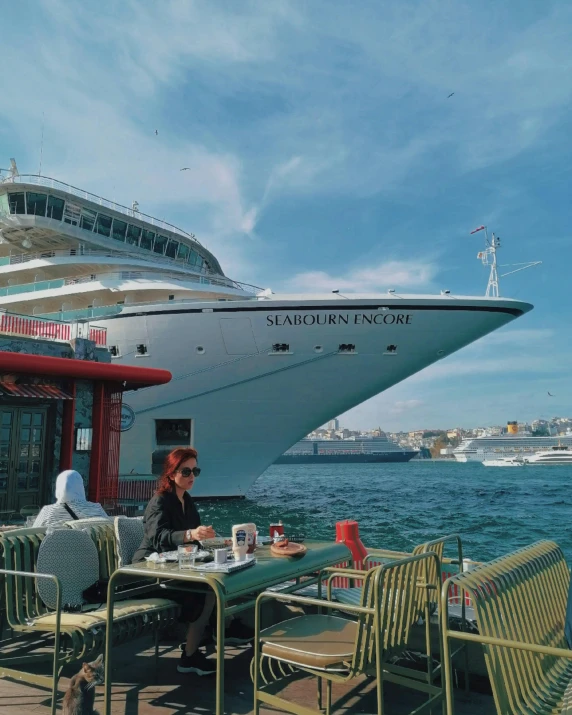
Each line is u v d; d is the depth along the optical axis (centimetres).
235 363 2114
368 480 6450
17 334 1274
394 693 365
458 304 2119
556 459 12031
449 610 413
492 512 2878
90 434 1292
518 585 292
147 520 400
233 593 307
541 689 278
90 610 364
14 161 2419
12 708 340
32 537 391
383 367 2144
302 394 2162
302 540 446
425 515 2728
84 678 299
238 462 2269
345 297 2111
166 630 473
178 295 2375
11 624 354
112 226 2592
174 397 2130
